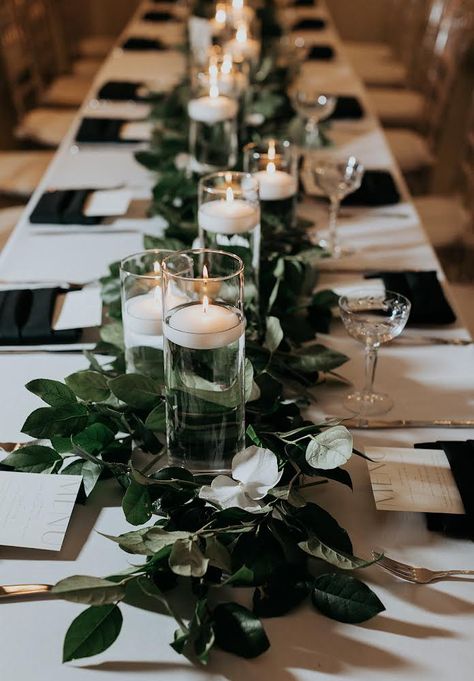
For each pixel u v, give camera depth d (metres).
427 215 2.63
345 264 1.74
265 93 2.49
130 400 1.08
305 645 0.85
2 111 4.41
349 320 1.17
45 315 1.42
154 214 1.85
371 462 1.09
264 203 1.71
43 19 4.34
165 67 3.20
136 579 0.90
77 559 0.96
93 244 1.79
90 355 1.23
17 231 1.85
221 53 2.45
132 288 1.15
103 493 1.05
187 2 3.70
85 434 1.05
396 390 1.30
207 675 0.82
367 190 2.03
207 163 1.98
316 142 2.28
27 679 0.81
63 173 2.17
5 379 1.30
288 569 0.90
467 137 2.79
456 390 1.30
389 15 5.75
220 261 1.08
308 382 1.26
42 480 1.04
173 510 0.96
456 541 1.00
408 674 0.82
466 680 0.82
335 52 3.55
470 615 0.89
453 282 2.59
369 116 2.67
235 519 0.92
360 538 1.00
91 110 2.66
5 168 2.97
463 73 5.00
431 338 1.45
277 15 3.40
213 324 0.95
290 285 1.49
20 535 0.96
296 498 0.92
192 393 0.98
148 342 1.15
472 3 3.26
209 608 0.88
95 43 5.05
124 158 2.28
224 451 1.02
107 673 0.82
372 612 0.86
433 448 1.13
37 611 0.89
